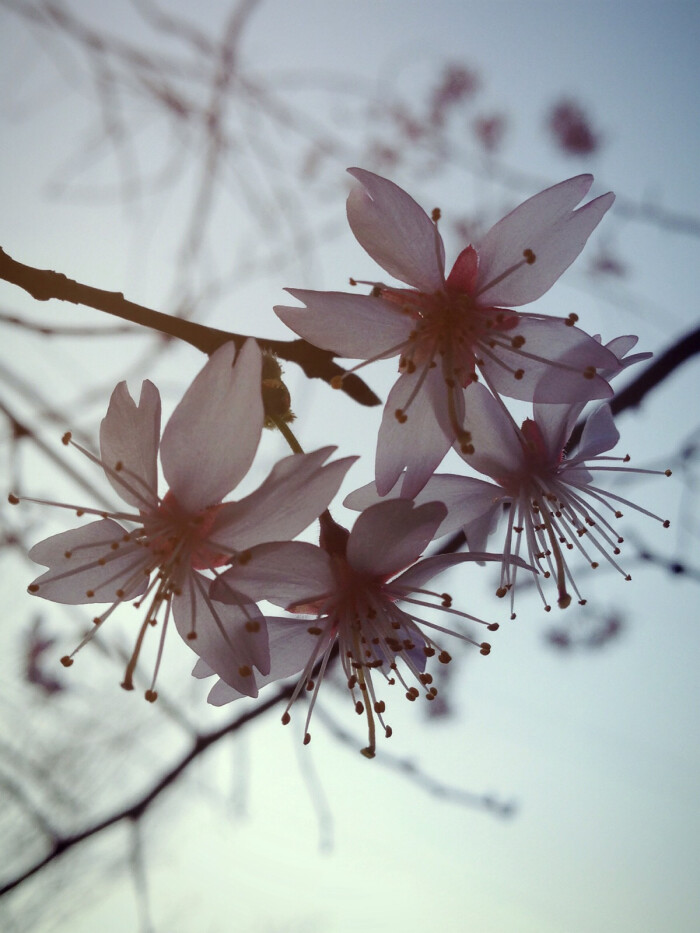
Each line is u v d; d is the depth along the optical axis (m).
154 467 0.12
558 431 0.13
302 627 0.12
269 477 0.11
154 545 0.12
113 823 0.18
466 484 0.13
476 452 0.13
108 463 0.12
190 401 0.11
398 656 0.13
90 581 0.12
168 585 0.12
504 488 0.13
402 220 0.12
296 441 0.12
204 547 0.12
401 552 0.12
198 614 0.12
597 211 0.12
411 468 0.12
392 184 0.12
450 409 0.12
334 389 0.12
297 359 0.12
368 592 0.12
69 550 0.12
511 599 0.13
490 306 0.12
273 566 0.12
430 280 0.12
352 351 0.12
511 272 0.12
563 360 0.12
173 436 0.12
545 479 0.13
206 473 0.12
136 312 0.12
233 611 0.12
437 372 0.12
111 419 0.12
